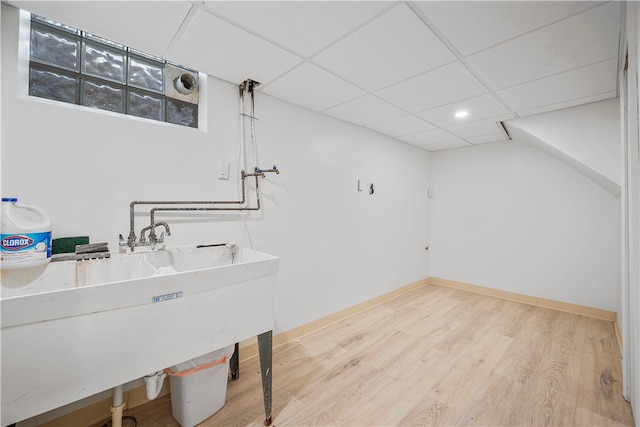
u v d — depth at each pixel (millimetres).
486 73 1836
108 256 1387
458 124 2889
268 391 1471
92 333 968
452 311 3064
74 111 1406
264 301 1450
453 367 1994
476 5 1231
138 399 1617
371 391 1742
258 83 1994
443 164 4055
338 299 2785
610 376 1869
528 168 3318
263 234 2172
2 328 827
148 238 1551
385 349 2244
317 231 2572
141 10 1250
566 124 2449
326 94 2176
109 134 1506
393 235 3486
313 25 1369
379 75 1865
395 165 3490
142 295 1057
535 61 1688
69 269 1289
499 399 1667
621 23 1343
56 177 1357
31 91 1389
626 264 1669
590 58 1647
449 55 1632
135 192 1590
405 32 1422
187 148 1785
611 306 2799
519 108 2434
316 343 2340
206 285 1224
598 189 2873
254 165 2109
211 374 1507
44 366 893
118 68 1659
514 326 2674
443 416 1535
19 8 1264
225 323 1304
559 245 3107
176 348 1156
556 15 1292
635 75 1378
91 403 1458
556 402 1635
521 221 3367
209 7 1238
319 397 1688
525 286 3338
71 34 1507
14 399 855
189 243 1792
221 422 1492
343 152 2807
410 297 3535
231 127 1990
